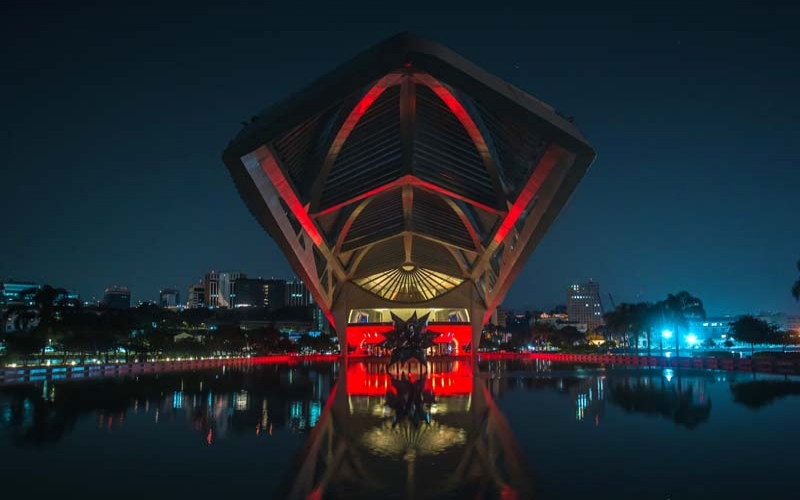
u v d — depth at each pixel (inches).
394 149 1248.8
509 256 1779.0
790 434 615.2
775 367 1519.4
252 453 540.4
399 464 486.9
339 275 2394.2
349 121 1054.4
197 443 592.1
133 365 1909.4
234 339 3400.6
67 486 433.1
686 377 1396.4
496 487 416.5
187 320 4940.9
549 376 1498.5
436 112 1124.5
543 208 1255.5
